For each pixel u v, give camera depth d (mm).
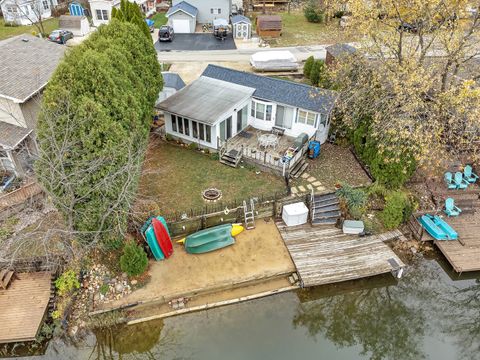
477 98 18297
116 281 17109
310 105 24266
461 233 20109
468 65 23250
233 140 25609
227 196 21188
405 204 20234
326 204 20891
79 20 47469
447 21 20766
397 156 20312
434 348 16469
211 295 17406
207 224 19703
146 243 18172
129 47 22500
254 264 18281
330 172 23391
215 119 23219
